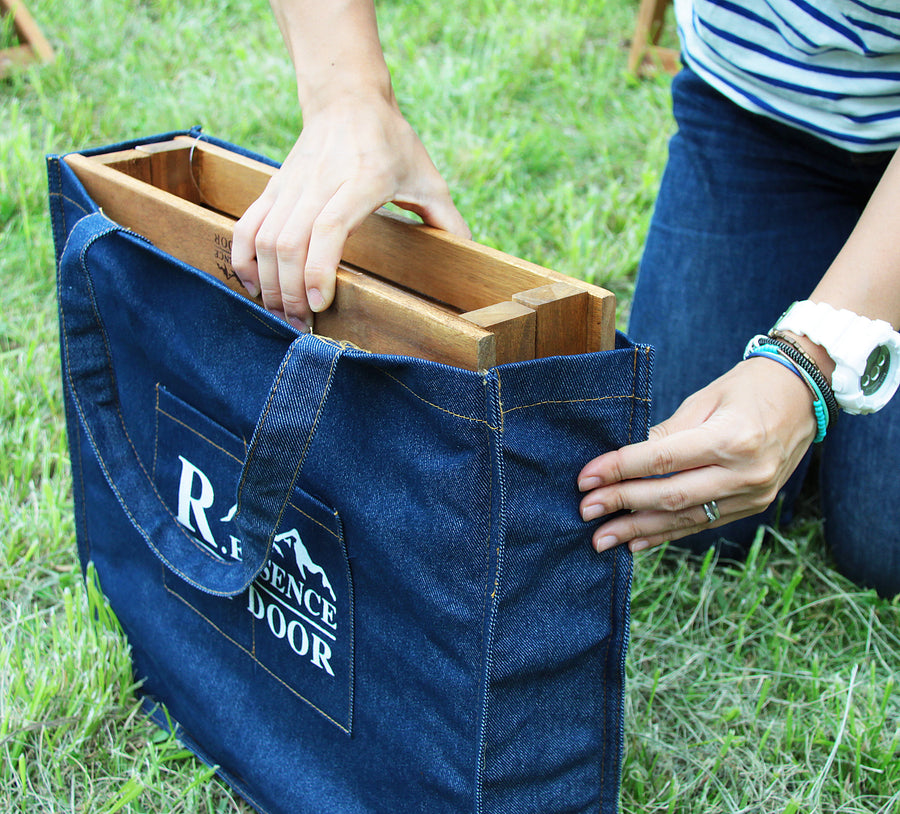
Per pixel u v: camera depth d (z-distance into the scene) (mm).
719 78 1474
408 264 1097
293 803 1107
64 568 1535
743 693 1362
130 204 1184
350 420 908
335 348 838
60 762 1219
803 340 991
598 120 2998
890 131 1356
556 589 908
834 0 1257
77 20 3457
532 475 849
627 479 906
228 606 1145
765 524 1604
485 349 815
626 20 3664
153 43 3398
